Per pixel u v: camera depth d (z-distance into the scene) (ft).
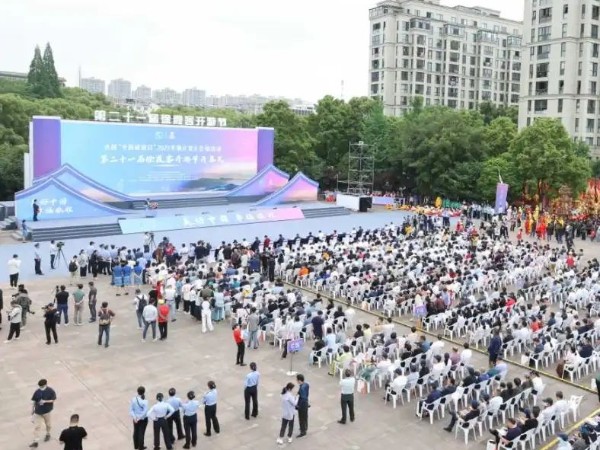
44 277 106.01
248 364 70.08
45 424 52.60
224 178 191.01
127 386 62.75
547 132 199.31
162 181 177.47
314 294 101.19
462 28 426.51
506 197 191.93
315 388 64.49
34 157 153.69
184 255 119.96
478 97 443.32
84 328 80.18
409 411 60.18
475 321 82.89
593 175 257.96
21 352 70.69
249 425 55.62
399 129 237.45
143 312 77.41
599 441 49.52
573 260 118.42
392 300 89.15
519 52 455.63
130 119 179.83
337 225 175.01
